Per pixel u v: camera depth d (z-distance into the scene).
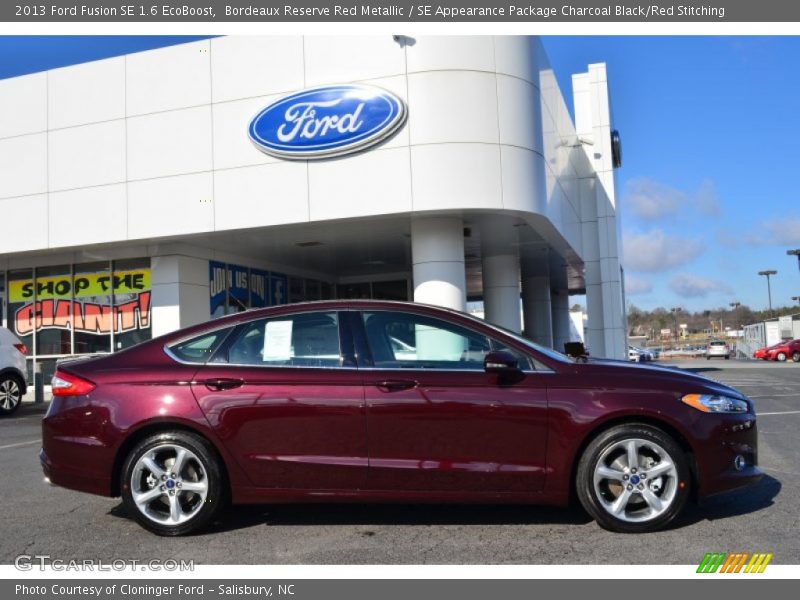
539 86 12.58
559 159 15.25
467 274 25.38
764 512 4.86
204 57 12.70
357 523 4.84
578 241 20.08
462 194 11.46
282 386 4.57
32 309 15.73
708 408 4.46
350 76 11.87
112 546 4.45
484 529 4.63
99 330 15.05
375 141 11.67
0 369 12.50
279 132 12.09
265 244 15.09
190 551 4.32
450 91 11.52
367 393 4.51
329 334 4.75
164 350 4.84
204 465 4.55
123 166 13.15
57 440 4.74
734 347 62.97
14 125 13.92
